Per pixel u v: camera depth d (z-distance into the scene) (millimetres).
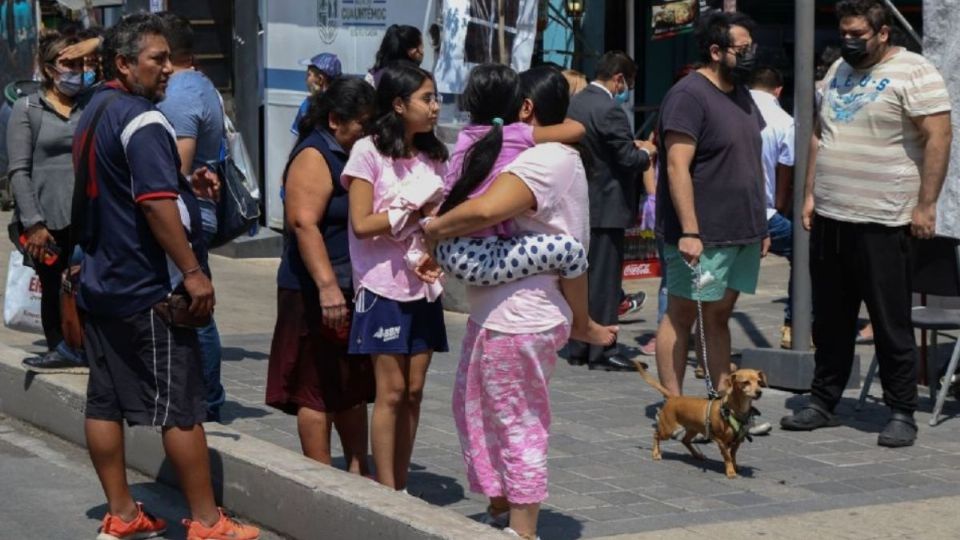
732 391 7730
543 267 6027
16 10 21281
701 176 8477
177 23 8359
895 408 8609
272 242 16328
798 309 9977
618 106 10609
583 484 7691
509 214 5926
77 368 9320
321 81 11070
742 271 8703
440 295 6992
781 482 7773
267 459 7102
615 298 10820
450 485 7680
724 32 8453
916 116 8281
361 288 6863
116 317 6387
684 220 8391
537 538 6543
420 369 6996
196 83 8336
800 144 9680
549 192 5969
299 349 7254
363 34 15078
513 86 6109
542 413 6184
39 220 9078
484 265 6020
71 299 7777
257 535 6762
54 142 9188
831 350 8883
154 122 6230
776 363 9953
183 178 6574
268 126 16406
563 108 6227
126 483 6844
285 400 7324
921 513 7168
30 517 7195
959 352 9023
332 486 6656
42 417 8984
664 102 8586
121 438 6723
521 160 5949
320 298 6973
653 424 9070
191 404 6523
